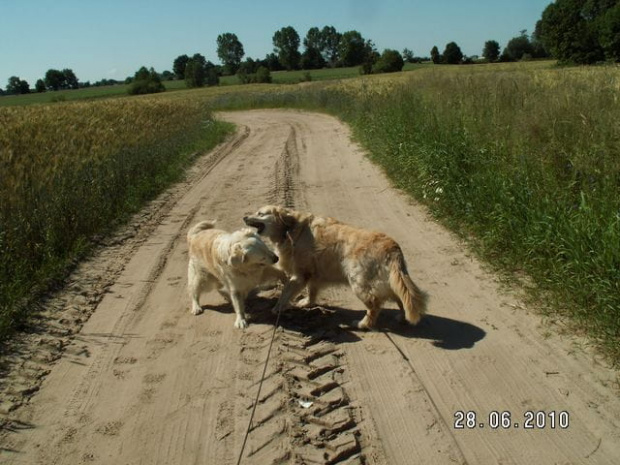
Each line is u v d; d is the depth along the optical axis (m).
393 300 3.24
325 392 2.65
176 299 3.86
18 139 7.05
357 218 5.54
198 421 2.48
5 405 2.67
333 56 74.75
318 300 3.71
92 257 4.79
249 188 7.27
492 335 3.07
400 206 5.85
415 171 6.46
